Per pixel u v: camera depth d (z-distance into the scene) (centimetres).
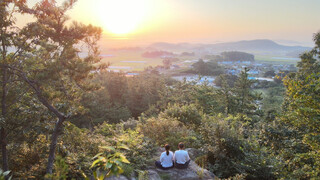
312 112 654
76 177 593
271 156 864
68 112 705
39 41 665
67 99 720
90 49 729
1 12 654
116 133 1083
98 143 803
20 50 704
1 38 668
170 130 1076
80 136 838
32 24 663
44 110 816
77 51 696
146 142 886
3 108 741
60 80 675
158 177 645
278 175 762
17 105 809
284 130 940
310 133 684
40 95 677
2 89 734
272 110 2342
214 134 895
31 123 787
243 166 782
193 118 1482
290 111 809
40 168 677
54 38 690
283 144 929
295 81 721
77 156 681
